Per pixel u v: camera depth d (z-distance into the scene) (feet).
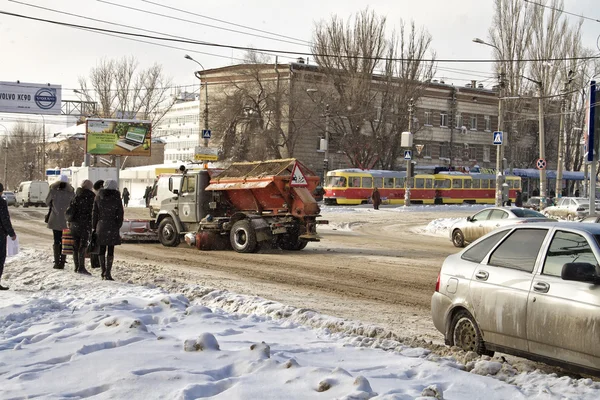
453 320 24.48
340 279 47.01
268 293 39.99
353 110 197.77
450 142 259.60
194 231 70.23
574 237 21.02
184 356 19.92
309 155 220.23
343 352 21.85
